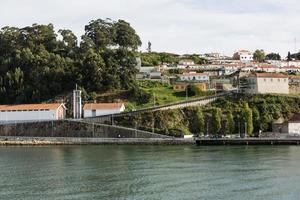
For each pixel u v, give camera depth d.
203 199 101.94
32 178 125.00
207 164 145.75
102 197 103.88
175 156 165.00
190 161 152.25
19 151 188.00
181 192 108.19
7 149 196.62
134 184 116.69
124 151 182.00
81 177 125.81
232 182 118.50
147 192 108.31
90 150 187.88
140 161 153.00
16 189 111.81
